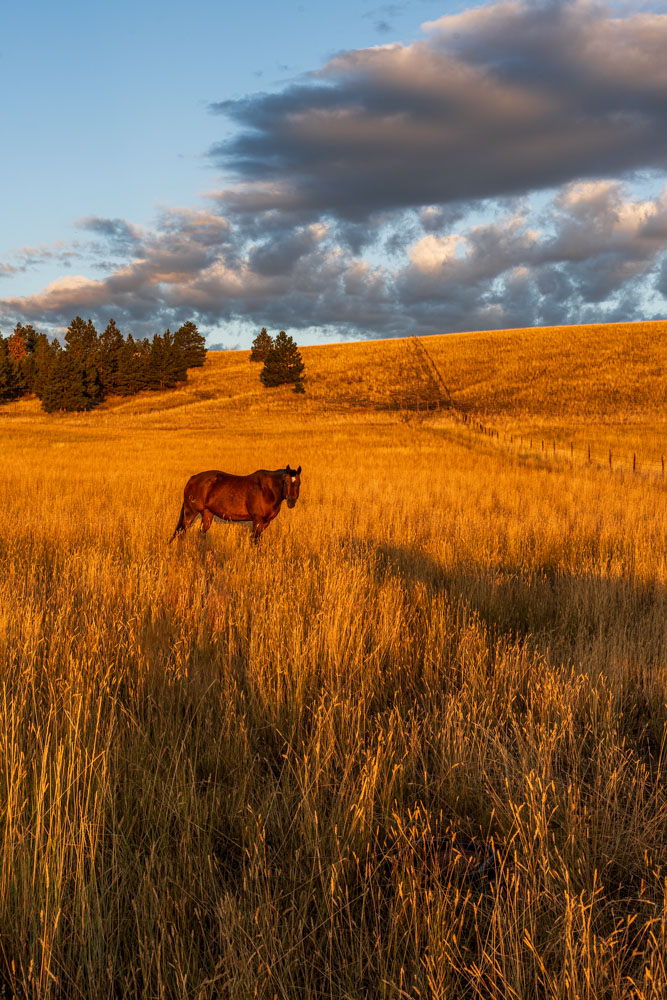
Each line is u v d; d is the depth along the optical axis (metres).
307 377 91.12
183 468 24.94
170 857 2.63
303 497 15.71
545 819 2.84
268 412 70.75
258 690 4.32
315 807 2.95
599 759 3.54
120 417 73.31
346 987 2.10
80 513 12.37
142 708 4.16
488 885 2.70
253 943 2.13
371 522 11.86
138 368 98.31
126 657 4.68
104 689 4.09
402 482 18.97
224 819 3.05
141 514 11.84
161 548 9.30
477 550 9.30
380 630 5.45
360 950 2.15
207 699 4.25
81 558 8.04
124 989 2.09
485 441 40.69
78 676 4.09
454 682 4.76
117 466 25.22
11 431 51.41
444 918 2.29
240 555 8.58
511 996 2.01
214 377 103.62
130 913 2.39
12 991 2.06
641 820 3.06
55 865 2.42
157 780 3.12
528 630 6.14
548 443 39.19
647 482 19.42
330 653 4.87
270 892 2.53
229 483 9.64
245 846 2.83
